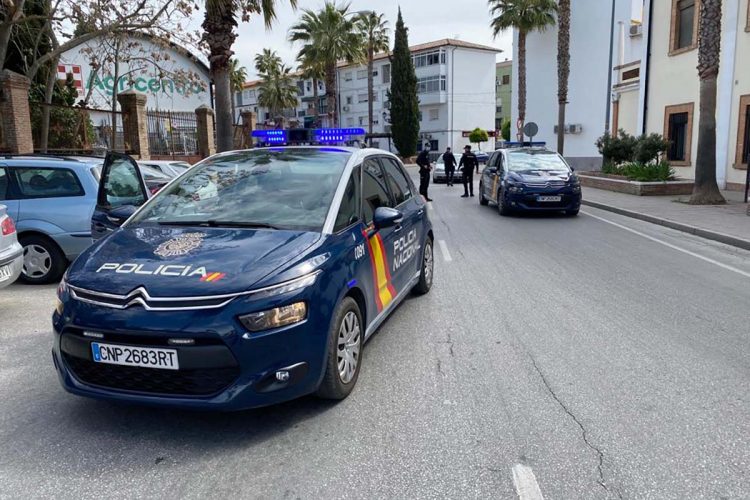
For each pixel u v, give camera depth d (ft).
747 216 41.24
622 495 9.64
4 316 20.51
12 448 11.37
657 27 72.02
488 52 196.85
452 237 36.42
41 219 24.76
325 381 12.53
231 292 10.96
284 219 14.08
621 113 87.35
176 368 10.82
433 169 102.73
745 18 56.90
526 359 15.60
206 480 10.22
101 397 11.44
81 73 95.76
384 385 14.03
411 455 10.93
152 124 74.64
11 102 46.91
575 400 13.10
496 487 9.91
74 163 25.68
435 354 16.05
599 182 67.72
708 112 47.19
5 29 48.96
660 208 46.78
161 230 13.96
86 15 49.14
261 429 11.99
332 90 131.85
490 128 201.98
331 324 12.31
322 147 17.49
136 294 11.07
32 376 14.97
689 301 21.22
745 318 19.11
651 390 13.58
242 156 17.38
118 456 11.04
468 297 21.94
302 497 9.71
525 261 28.66
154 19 50.01
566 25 86.17
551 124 120.98
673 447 11.07
